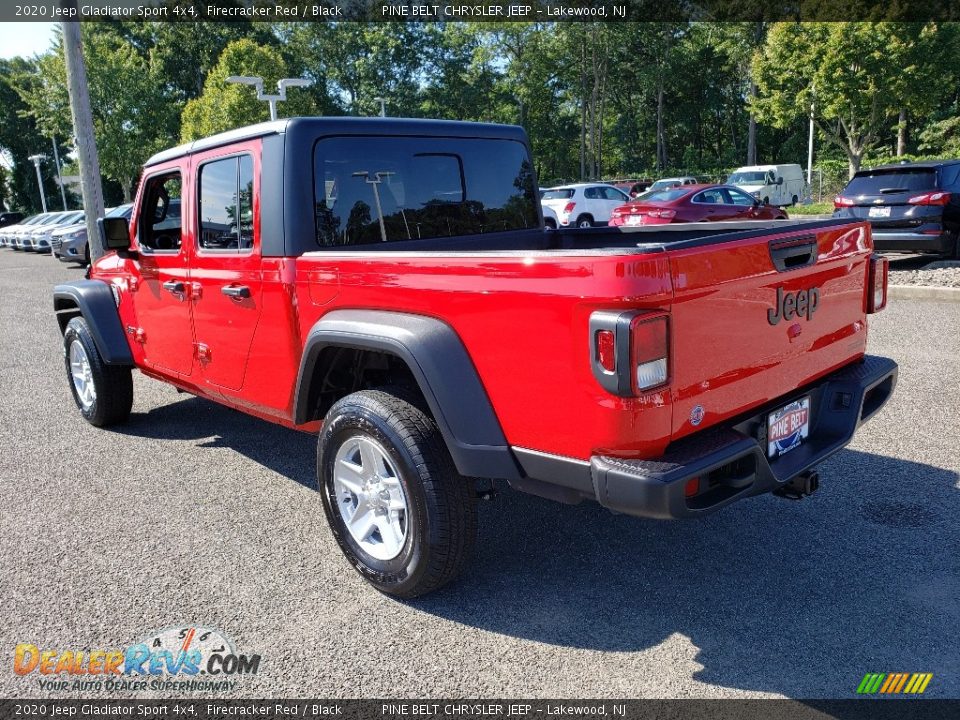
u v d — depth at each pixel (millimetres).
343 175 3732
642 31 55531
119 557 3736
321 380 3574
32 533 4031
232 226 3928
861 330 3596
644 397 2439
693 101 61031
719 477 2773
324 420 3488
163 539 3922
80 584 3484
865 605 3084
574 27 53938
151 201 4816
